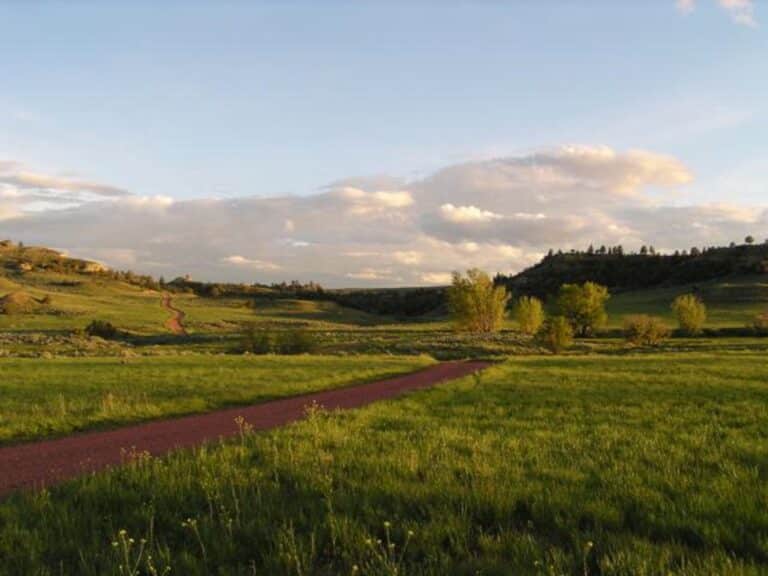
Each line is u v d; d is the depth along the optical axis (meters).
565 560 5.47
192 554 5.92
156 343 91.31
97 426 16.89
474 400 21.56
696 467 9.43
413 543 6.05
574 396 22.69
